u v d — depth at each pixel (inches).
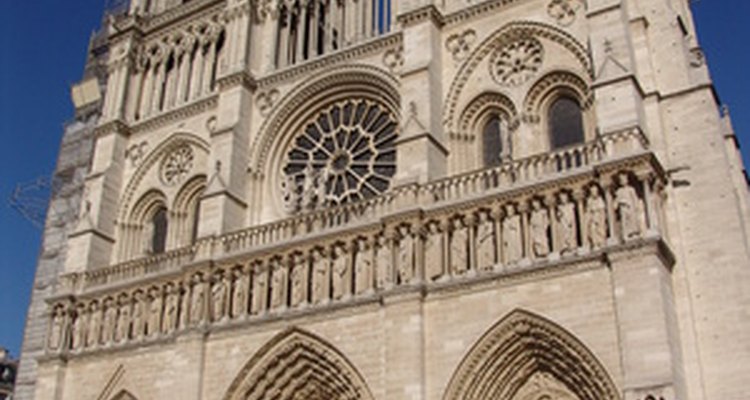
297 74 2297.0
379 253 1802.4
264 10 2468.0
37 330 2856.8
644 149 1566.2
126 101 2620.6
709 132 1648.6
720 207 1581.0
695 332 1514.5
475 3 2032.5
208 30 2600.9
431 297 1691.7
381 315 1739.7
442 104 1985.7
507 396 1614.2
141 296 2146.9
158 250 2437.3
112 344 2133.4
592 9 1788.9
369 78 2169.0
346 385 1764.3
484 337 1604.3
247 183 2246.6
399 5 2123.5
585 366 1504.7
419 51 2005.4
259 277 1951.3
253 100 2346.2
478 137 1978.3
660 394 1376.7
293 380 1872.5
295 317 1850.4
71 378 2185.0
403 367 1638.8
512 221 1670.8
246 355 1888.5
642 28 1779.0
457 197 1749.5
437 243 1731.1
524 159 1722.4
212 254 2048.5
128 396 2062.0
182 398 1905.8
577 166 1695.4
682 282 1549.0
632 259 1492.4
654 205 1533.0
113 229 2470.5
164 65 2662.4
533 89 1915.6
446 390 1600.6
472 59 1998.0
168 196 2436.0
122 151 2561.5
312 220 1958.7
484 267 1663.4
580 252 1563.7
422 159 1843.0
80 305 2263.8
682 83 1718.8
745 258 1521.9
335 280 1846.7
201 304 1990.7
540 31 1937.7
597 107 1670.8
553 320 1547.7
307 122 2298.2
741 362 1464.1
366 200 1883.6
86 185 2513.5
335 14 2427.4
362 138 2180.1
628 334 1446.9
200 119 2440.9
